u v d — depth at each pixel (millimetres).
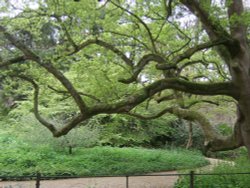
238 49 7379
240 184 9359
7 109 14508
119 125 20359
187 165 16484
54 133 7297
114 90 9578
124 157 16547
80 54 9055
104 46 8062
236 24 7090
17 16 6789
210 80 9500
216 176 10141
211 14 6730
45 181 12031
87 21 7078
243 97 7512
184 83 7320
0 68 7051
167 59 8008
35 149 15969
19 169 12477
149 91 7180
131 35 8625
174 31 8766
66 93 9180
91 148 18188
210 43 7098
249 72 7469
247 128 7797
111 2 7449
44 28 7613
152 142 23859
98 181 12258
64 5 6750
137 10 7891
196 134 24328
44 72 8289
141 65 7852
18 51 6977
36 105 7676
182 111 8938
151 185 11891
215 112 19578
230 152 20625
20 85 9125
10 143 17484
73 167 13438
